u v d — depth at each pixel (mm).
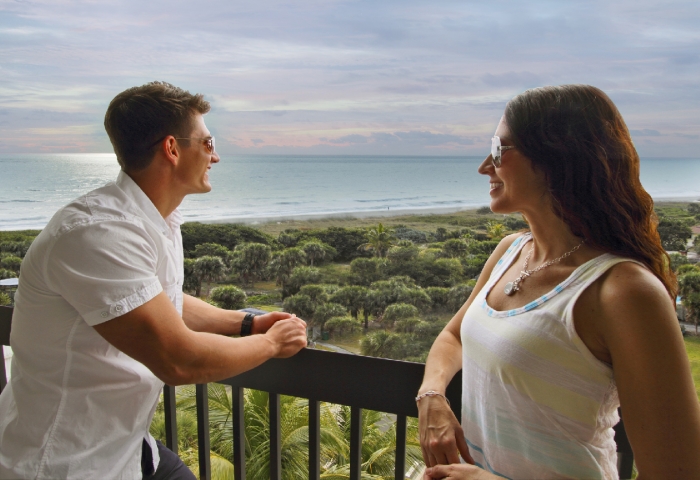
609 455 800
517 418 806
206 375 930
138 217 942
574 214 782
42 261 885
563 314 754
